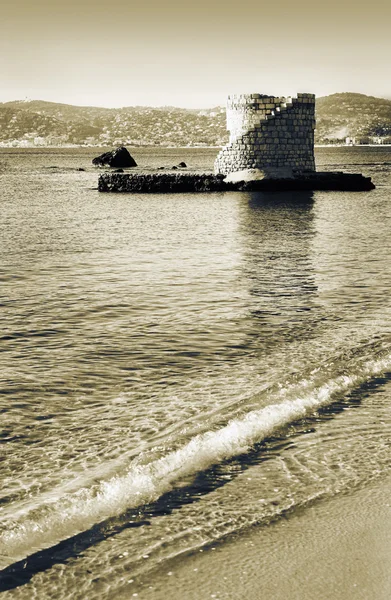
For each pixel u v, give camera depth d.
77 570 6.07
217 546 6.38
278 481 7.63
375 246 26.86
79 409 10.16
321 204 46.66
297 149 60.09
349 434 8.93
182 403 10.30
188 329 14.88
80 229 34.09
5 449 8.72
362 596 5.59
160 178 60.44
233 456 8.28
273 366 12.12
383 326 14.71
